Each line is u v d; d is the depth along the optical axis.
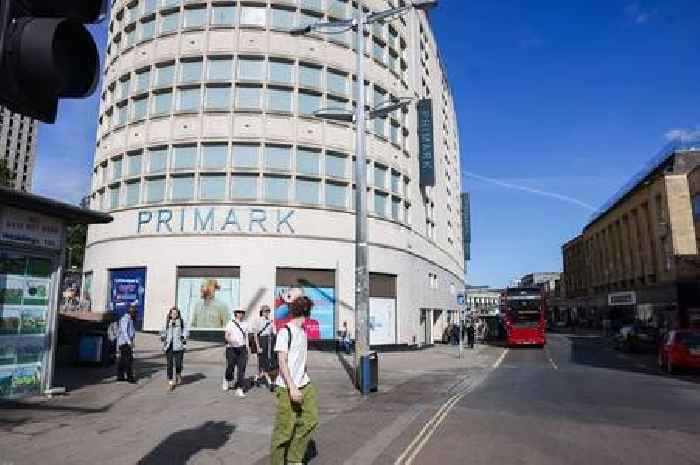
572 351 33.22
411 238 33.38
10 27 2.24
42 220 10.87
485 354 30.44
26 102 2.32
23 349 10.56
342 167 29.28
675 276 42.72
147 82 29.25
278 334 5.82
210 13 28.72
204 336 25.94
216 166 27.36
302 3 29.47
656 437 8.19
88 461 6.57
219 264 26.22
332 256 27.80
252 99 28.09
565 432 8.55
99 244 29.12
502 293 41.88
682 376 17.95
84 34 2.44
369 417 9.98
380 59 32.78
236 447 7.43
